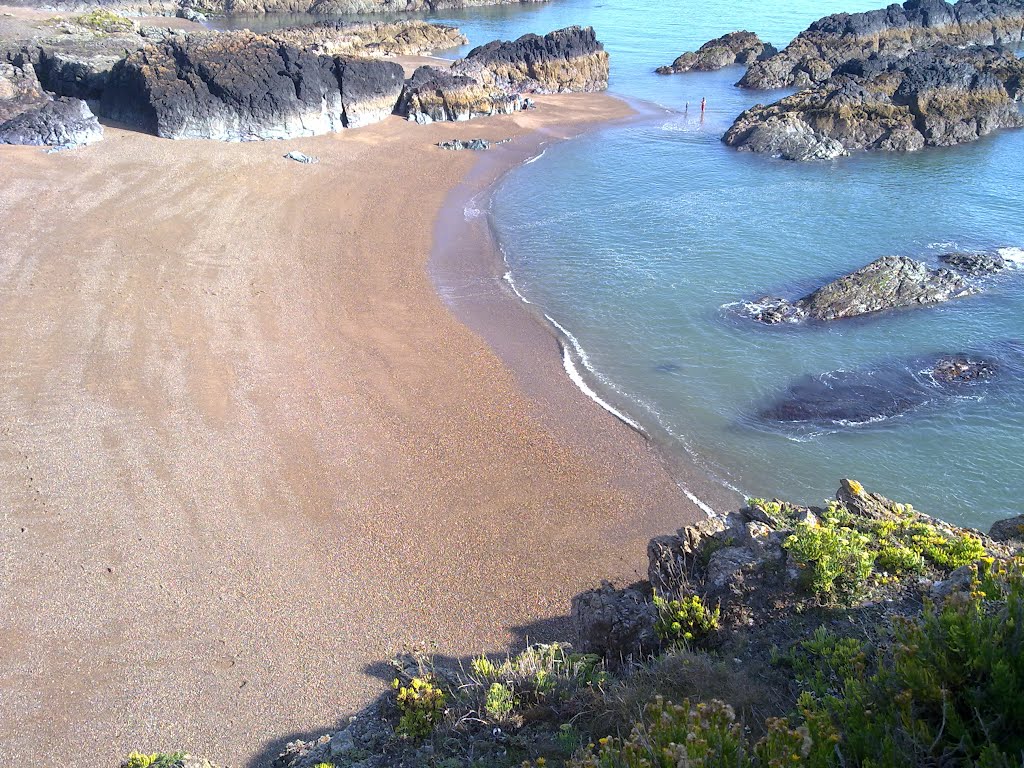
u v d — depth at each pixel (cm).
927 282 3017
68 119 4588
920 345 2719
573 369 2670
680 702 904
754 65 6988
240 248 3538
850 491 1373
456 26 9681
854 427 2305
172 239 3566
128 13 9462
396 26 8500
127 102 4991
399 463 2191
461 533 1930
